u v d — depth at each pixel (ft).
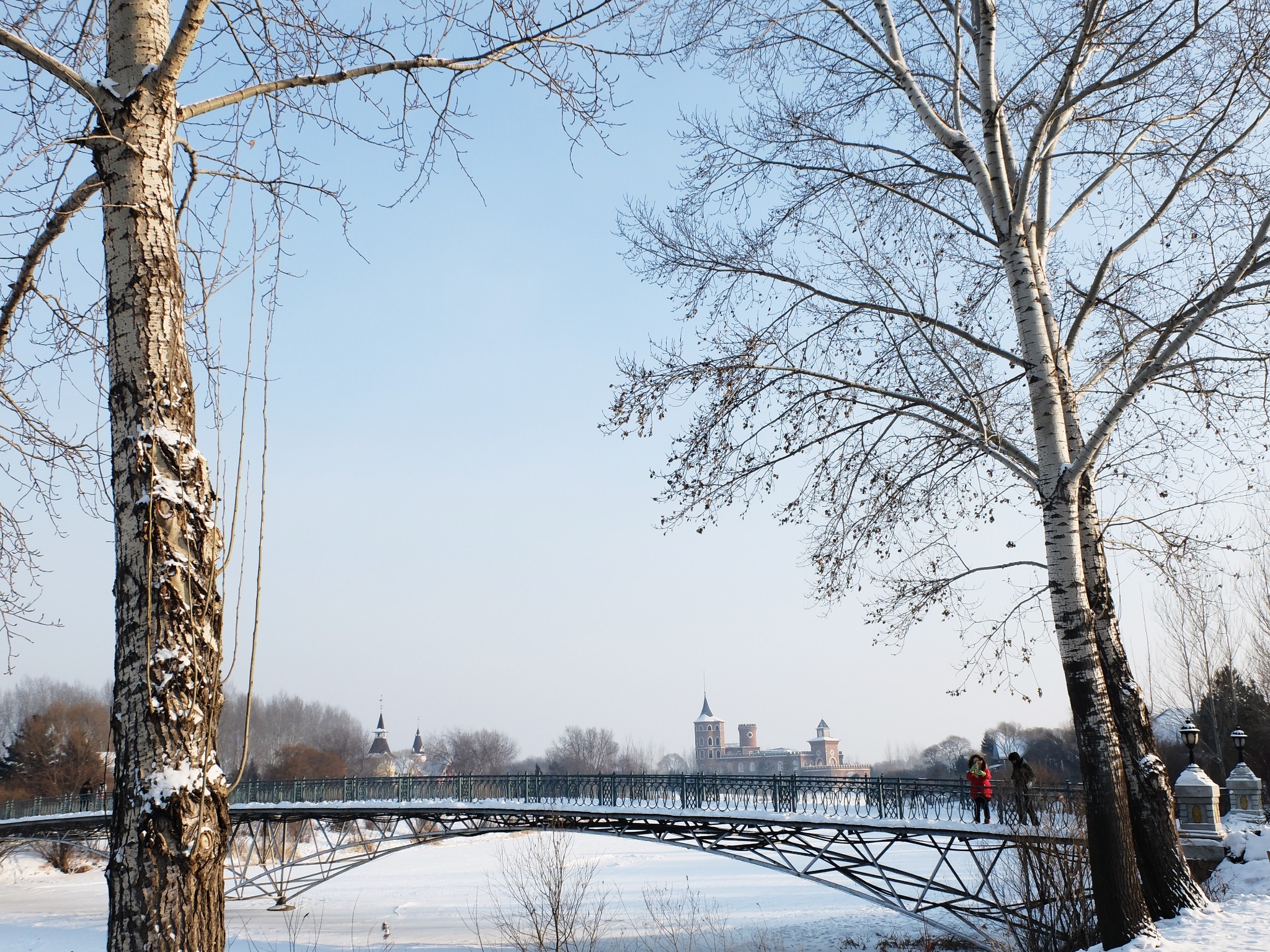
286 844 136.15
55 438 23.09
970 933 66.28
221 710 15.98
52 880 167.94
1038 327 42.24
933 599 49.60
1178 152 45.73
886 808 73.61
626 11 21.27
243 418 16.97
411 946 91.97
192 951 14.26
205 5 17.30
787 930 84.02
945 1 48.49
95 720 219.20
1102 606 44.88
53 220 20.49
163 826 14.49
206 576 15.99
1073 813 55.11
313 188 22.49
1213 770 119.55
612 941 81.82
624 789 90.94
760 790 81.66
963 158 44.47
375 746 448.65
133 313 16.56
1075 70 38.99
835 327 49.34
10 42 16.90
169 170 17.67
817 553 50.21
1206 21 35.73
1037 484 41.83
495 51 21.17
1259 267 38.01
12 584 24.25
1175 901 41.52
